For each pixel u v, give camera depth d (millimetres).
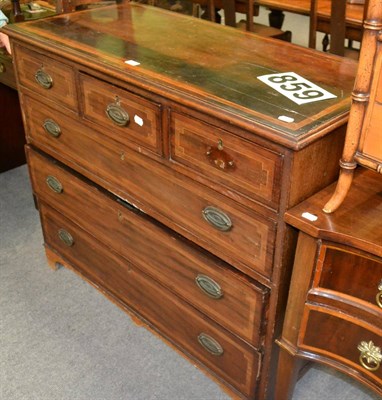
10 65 2256
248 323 1376
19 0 2229
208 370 1622
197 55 1471
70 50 1499
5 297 2031
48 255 2160
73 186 1792
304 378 1702
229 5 2715
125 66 1377
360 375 1268
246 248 1279
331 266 1177
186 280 1515
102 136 1549
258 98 1211
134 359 1779
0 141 2789
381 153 1033
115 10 1905
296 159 1086
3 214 2531
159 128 1331
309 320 1273
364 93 1005
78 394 1658
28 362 1765
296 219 1131
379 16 932
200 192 1319
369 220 1133
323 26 2576
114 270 1826
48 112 1727
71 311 1971
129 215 1602
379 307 1150
